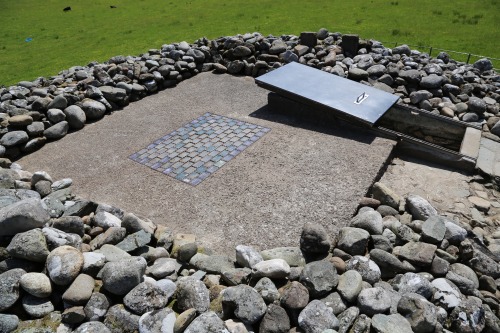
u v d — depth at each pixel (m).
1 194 4.36
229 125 6.81
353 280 3.37
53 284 3.32
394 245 4.08
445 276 3.64
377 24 12.80
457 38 11.02
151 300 3.22
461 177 5.61
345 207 4.77
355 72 7.57
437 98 7.02
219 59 9.16
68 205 4.53
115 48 12.80
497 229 4.76
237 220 4.72
